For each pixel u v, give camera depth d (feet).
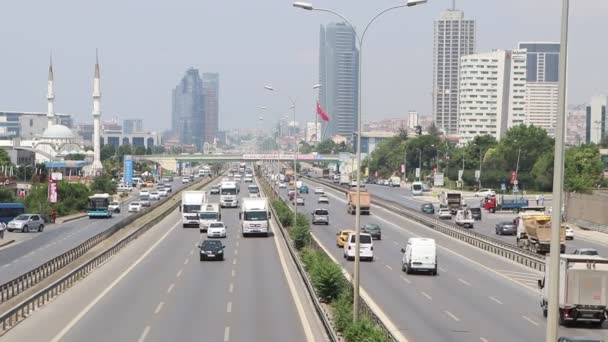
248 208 504.84
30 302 229.04
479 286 295.69
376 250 426.92
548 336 101.09
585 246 467.93
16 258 399.65
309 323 210.79
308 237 400.06
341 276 247.70
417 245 328.08
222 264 356.59
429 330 204.54
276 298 256.32
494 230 579.07
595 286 216.74
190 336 192.54
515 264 372.17
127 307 238.48
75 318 219.00
